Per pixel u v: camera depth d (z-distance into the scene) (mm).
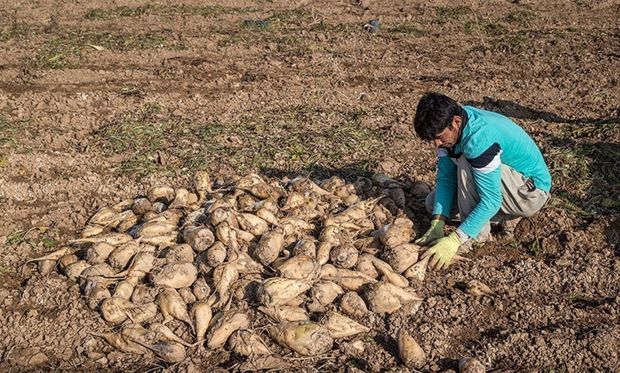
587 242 5469
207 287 4754
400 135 7125
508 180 5066
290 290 4602
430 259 4988
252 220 5039
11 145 6738
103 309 4648
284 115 7527
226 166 6488
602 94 8016
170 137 7043
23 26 9859
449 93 8094
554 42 9539
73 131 7164
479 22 10250
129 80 8320
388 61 8977
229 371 4363
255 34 9789
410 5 11047
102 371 4449
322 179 6293
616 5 11047
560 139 6930
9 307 4930
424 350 4496
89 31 9672
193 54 9086
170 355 4418
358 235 5258
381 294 4672
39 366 4516
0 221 5773
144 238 5047
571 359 4438
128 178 6379
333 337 4535
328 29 9984
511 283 5102
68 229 5738
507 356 4473
